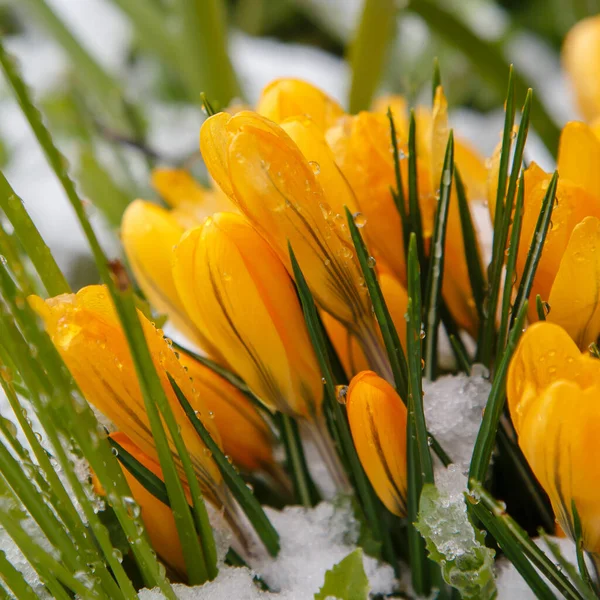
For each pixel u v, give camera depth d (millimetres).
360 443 494
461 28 732
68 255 824
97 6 1254
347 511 521
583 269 490
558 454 475
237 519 515
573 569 479
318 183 493
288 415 511
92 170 742
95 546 498
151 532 503
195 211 572
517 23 1240
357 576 491
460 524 491
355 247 486
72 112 899
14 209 481
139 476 497
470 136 1088
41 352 468
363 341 507
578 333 500
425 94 1146
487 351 513
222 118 485
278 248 491
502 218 499
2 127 992
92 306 489
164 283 523
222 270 491
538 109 738
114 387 489
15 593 483
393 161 519
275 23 1393
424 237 525
